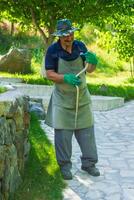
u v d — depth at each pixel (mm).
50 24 15617
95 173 6395
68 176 6203
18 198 5445
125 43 18797
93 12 15484
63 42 5992
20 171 5879
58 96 6141
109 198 5645
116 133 9328
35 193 5652
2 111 5023
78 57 6062
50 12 15422
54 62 6051
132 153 7707
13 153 5414
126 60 19297
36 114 9938
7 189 5141
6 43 25500
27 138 6438
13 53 18875
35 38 26094
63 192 5801
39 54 22453
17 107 5633
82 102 6176
